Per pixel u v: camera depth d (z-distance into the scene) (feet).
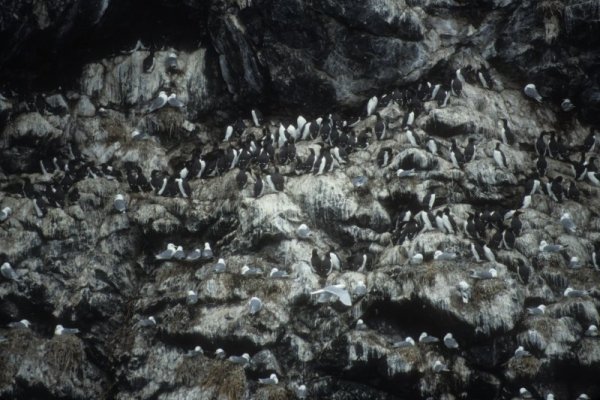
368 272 313.12
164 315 322.75
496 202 334.85
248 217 325.21
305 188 330.13
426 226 315.78
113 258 336.29
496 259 314.35
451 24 374.22
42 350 319.27
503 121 351.46
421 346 302.25
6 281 328.90
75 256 334.65
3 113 360.89
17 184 356.18
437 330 302.25
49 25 353.51
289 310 310.04
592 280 317.22
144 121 370.32
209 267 324.80
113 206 342.23
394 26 362.53
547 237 326.24
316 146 348.18
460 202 332.19
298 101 373.20
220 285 316.60
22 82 372.38
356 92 369.71
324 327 307.58
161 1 370.32
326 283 312.09
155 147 367.66
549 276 316.81
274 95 374.22
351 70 368.07
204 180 346.95
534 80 376.27
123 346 324.60
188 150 372.17
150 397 315.17
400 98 358.64
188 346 317.42
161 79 376.68
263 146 343.67
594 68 374.22
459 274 302.04
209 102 379.14
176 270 330.13
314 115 375.04
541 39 372.38
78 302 326.65
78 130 368.89
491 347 300.20
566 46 373.81
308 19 361.71
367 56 366.22
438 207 328.49
